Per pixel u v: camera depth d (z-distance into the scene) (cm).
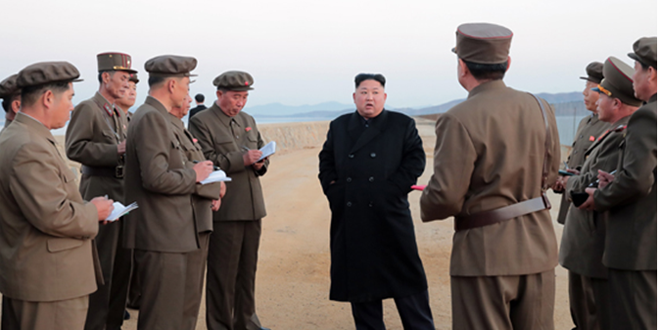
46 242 250
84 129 391
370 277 371
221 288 401
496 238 250
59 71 258
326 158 398
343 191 379
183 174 313
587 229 329
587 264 327
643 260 269
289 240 705
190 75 341
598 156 329
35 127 254
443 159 250
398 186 366
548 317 260
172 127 332
